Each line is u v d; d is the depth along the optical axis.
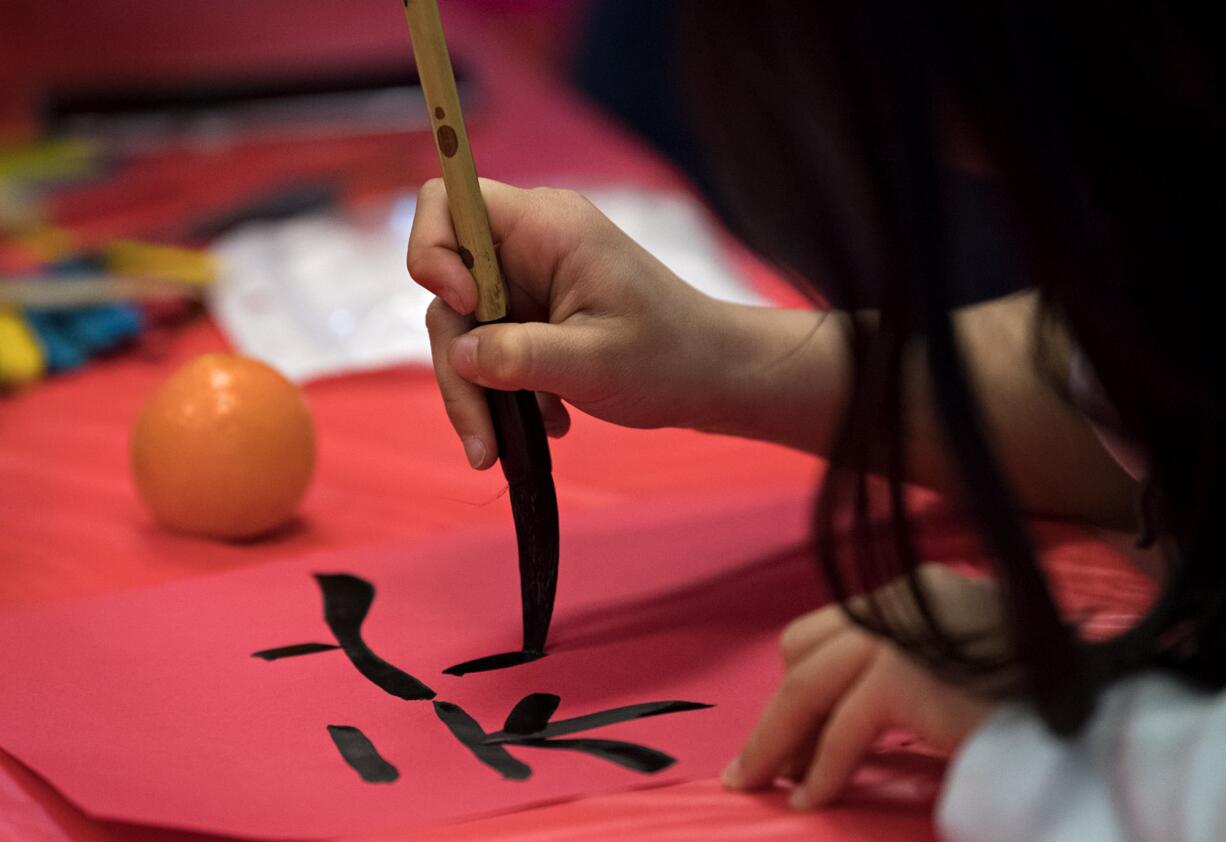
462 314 1.03
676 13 0.85
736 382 1.20
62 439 1.54
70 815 0.85
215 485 1.26
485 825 0.83
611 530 1.30
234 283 1.92
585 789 0.86
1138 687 0.78
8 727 0.92
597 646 1.07
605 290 1.07
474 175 0.99
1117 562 1.21
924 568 0.92
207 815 0.82
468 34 3.44
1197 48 0.70
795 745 0.86
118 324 1.77
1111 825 0.74
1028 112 0.70
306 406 1.33
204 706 0.97
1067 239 0.72
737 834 0.82
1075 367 0.99
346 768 0.89
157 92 2.74
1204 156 0.73
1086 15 0.69
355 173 2.40
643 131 3.71
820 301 0.91
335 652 1.06
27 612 1.12
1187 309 0.74
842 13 0.72
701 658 1.05
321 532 1.32
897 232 0.72
